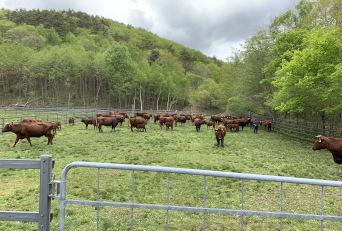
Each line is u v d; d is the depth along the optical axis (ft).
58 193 8.25
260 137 64.69
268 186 21.91
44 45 264.93
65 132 60.34
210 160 33.86
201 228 13.56
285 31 85.76
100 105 218.59
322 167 31.50
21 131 38.50
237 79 127.34
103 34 407.23
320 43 39.14
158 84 209.97
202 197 18.66
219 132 45.57
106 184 21.13
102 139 50.80
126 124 87.56
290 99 53.11
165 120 79.92
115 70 203.62
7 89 224.94
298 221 14.87
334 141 28.53
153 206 8.46
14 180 21.52
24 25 331.77
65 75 208.74
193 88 267.59
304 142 56.13
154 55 318.65
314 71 44.42
